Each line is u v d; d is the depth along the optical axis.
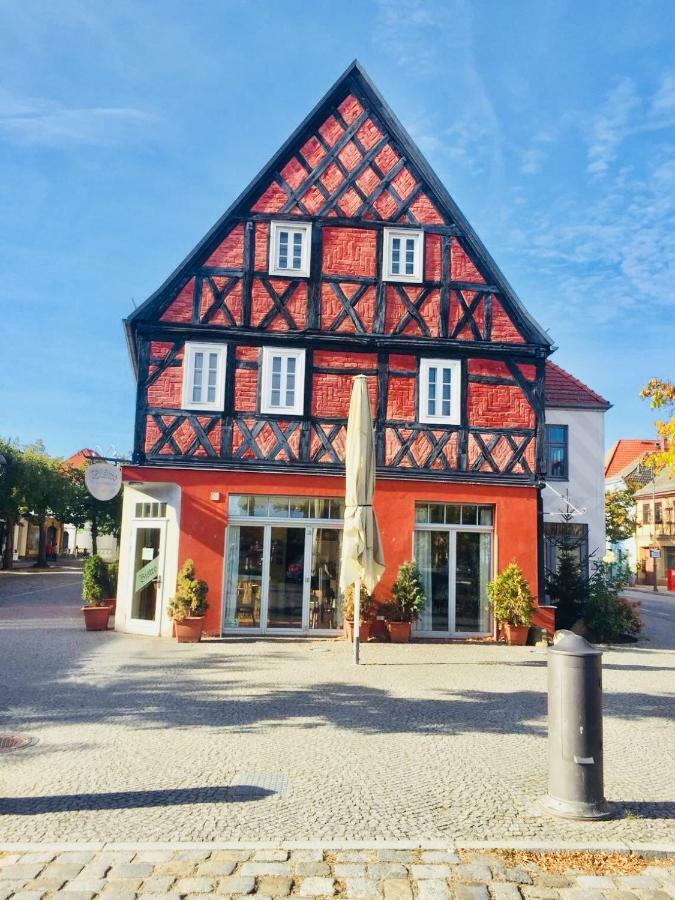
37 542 60.72
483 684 10.01
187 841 4.48
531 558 15.41
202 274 15.59
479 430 15.77
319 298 15.79
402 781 5.75
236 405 15.32
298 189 16.08
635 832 4.75
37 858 4.21
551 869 4.18
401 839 4.55
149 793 5.38
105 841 4.47
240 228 15.84
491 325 16.09
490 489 15.52
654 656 13.38
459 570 15.51
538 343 16.03
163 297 15.41
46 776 5.77
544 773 6.02
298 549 15.22
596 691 5.15
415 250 16.17
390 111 16.36
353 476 12.08
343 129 16.34
